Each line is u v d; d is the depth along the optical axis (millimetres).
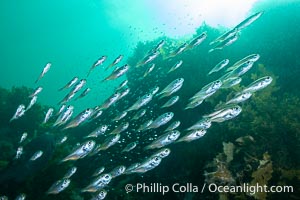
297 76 1121
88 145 704
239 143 763
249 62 672
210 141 854
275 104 841
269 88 930
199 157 860
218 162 742
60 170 923
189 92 1161
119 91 945
